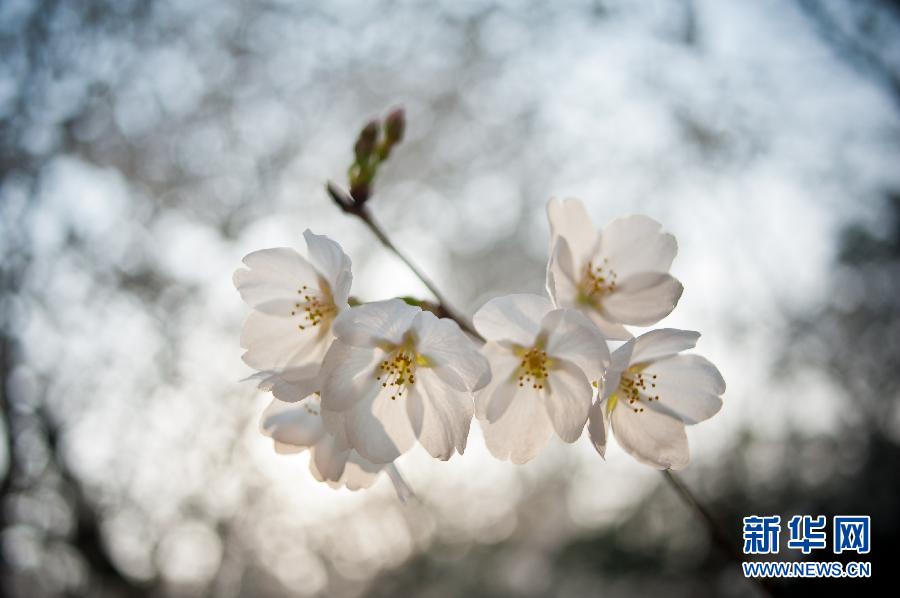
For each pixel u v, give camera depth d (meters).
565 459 10.16
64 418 6.64
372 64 7.43
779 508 7.82
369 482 1.96
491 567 10.59
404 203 8.11
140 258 7.01
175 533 6.71
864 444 7.80
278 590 8.00
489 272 8.80
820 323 7.77
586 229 2.15
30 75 6.75
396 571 9.48
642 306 2.09
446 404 1.82
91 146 7.00
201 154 7.27
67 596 6.77
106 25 6.80
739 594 7.91
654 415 1.99
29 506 6.61
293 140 7.48
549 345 1.79
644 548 9.39
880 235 7.58
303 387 1.76
